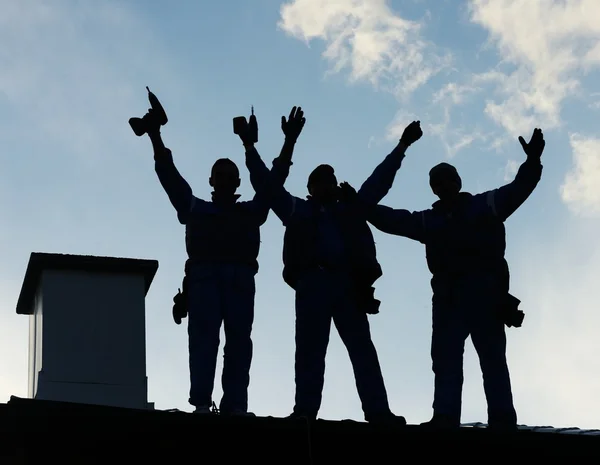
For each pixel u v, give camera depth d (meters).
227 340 9.02
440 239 9.20
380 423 8.55
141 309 11.09
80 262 11.06
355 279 8.96
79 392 10.55
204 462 7.64
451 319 9.04
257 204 9.35
